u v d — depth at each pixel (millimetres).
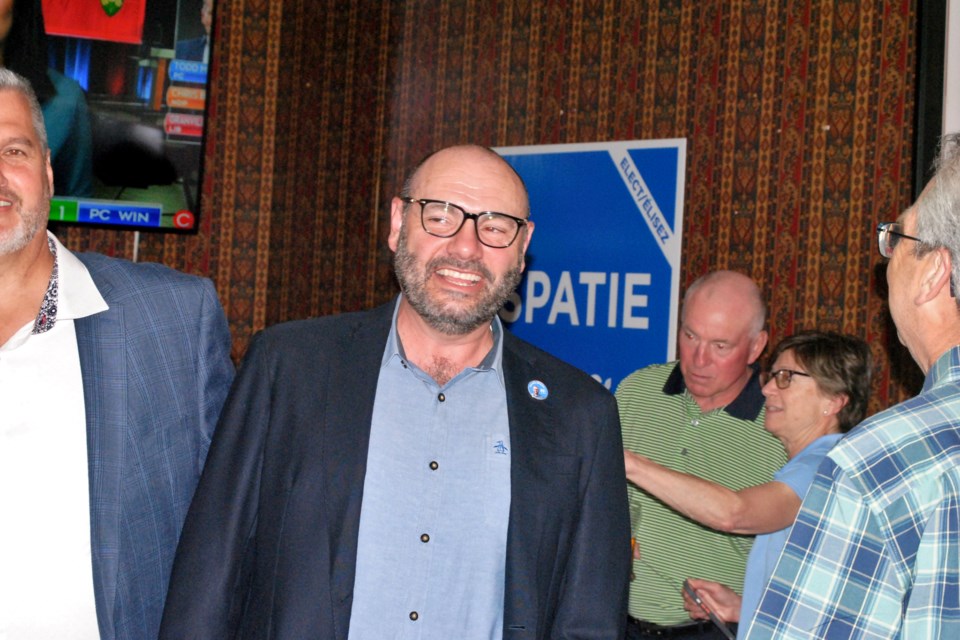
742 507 1988
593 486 1599
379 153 4941
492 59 4582
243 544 1488
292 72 4145
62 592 1489
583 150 3959
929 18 3250
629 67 4180
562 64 4379
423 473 1533
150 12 3693
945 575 1082
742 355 2604
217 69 3906
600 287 3889
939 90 3230
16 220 1485
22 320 1571
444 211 1562
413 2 4836
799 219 3721
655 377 2857
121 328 1614
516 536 1525
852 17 3629
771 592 1171
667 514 2559
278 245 4098
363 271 4914
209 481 1509
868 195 3576
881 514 1118
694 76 4004
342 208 4723
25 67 3551
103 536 1524
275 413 1521
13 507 1478
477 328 1612
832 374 2164
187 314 1698
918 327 1254
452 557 1505
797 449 2254
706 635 2445
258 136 3961
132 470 1578
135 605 1565
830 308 3643
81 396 1562
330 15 4504
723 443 2648
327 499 1475
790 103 3762
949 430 1132
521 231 1612
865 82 3596
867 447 1148
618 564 1577
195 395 1686
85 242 3752
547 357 1714
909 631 1086
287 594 1440
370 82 4906
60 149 3607
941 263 1203
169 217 3744
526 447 1573
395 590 1475
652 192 3793
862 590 1120
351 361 1571
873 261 3559
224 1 3908
